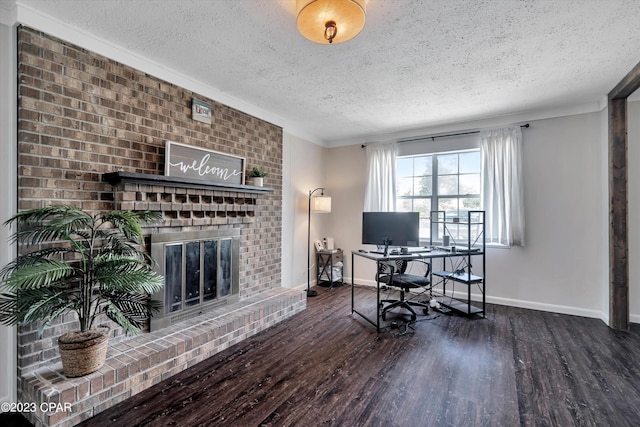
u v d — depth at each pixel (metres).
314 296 4.38
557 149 3.65
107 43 2.25
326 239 5.19
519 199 3.77
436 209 4.53
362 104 3.57
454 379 2.24
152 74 2.58
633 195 3.26
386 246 3.43
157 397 2.01
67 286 2.02
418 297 4.33
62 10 1.91
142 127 2.51
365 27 2.07
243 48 2.36
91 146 2.19
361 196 5.09
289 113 3.90
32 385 1.75
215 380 2.21
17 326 1.87
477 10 1.89
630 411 1.88
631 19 1.97
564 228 3.62
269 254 3.88
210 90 3.10
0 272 1.82
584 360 2.51
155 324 2.52
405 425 1.76
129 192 2.27
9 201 1.91
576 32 2.12
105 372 1.88
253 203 3.52
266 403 1.96
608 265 3.27
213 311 3.01
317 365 2.43
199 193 2.86
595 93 3.22
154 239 2.50
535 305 3.77
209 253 2.99
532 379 2.24
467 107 3.64
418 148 4.58
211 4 1.85
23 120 1.87
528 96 3.30
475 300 4.14
